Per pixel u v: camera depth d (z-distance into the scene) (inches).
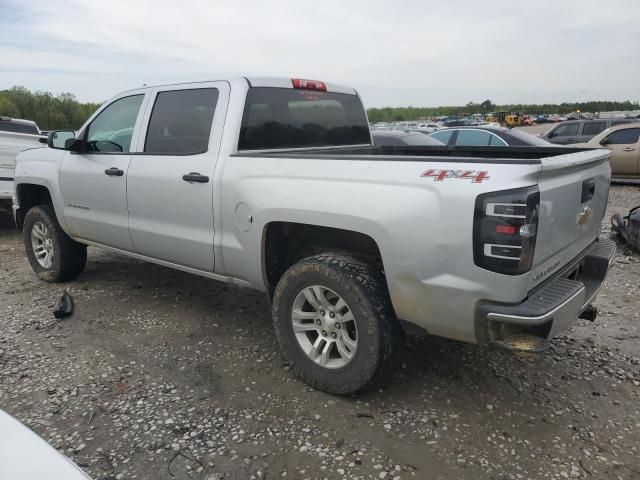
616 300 194.1
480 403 124.0
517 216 94.7
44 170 198.8
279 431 113.0
